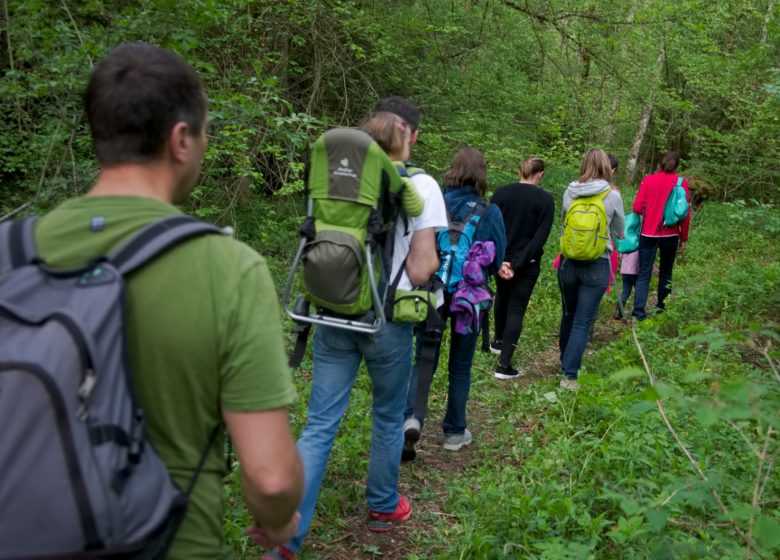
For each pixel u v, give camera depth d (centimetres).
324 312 281
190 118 135
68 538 103
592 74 1296
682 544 238
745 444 368
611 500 321
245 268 128
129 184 130
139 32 409
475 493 359
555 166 1259
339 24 960
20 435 103
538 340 668
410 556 302
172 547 127
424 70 1109
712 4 1447
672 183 748
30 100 444
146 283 121
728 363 538
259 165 859
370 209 267
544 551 278
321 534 322
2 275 120
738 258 1145
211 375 126
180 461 127
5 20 405
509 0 1121
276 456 128
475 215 401
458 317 401
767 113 1404
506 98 1168
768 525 170
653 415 413
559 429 425
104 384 110
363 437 407
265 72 869
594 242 518
